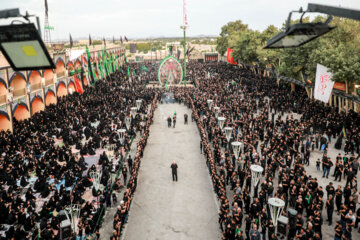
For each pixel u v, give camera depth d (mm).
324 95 29562
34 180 19578
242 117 30438
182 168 23109
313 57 31297
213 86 49094
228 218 13328
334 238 12102
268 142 26562
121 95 44312
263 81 51750
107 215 16594
